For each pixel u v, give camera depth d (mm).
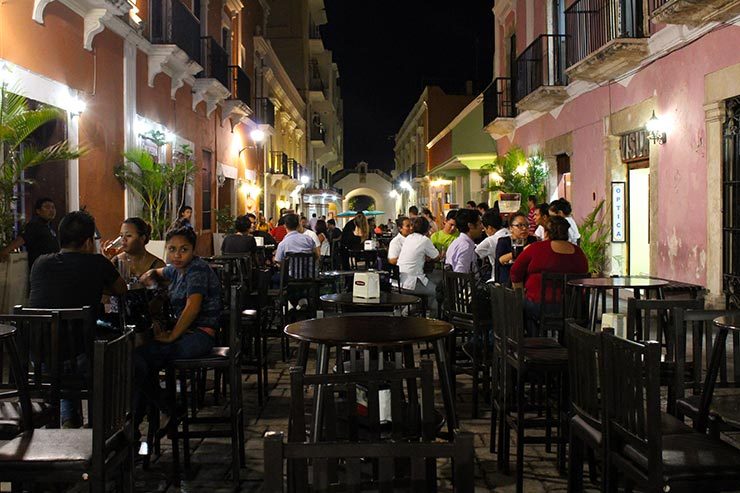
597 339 3234
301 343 4102
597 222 12719
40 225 7961
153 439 4949
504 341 4637
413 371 2652
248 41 23516
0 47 7723
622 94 11836
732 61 8578
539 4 15773
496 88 18953
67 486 3992
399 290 8984
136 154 11195
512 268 6559
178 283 5176
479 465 4742
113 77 10969
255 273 8461
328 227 19953
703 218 9328
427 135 36781
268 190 27359
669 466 2934
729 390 4148
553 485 4391
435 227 15328
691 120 9602
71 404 4520
